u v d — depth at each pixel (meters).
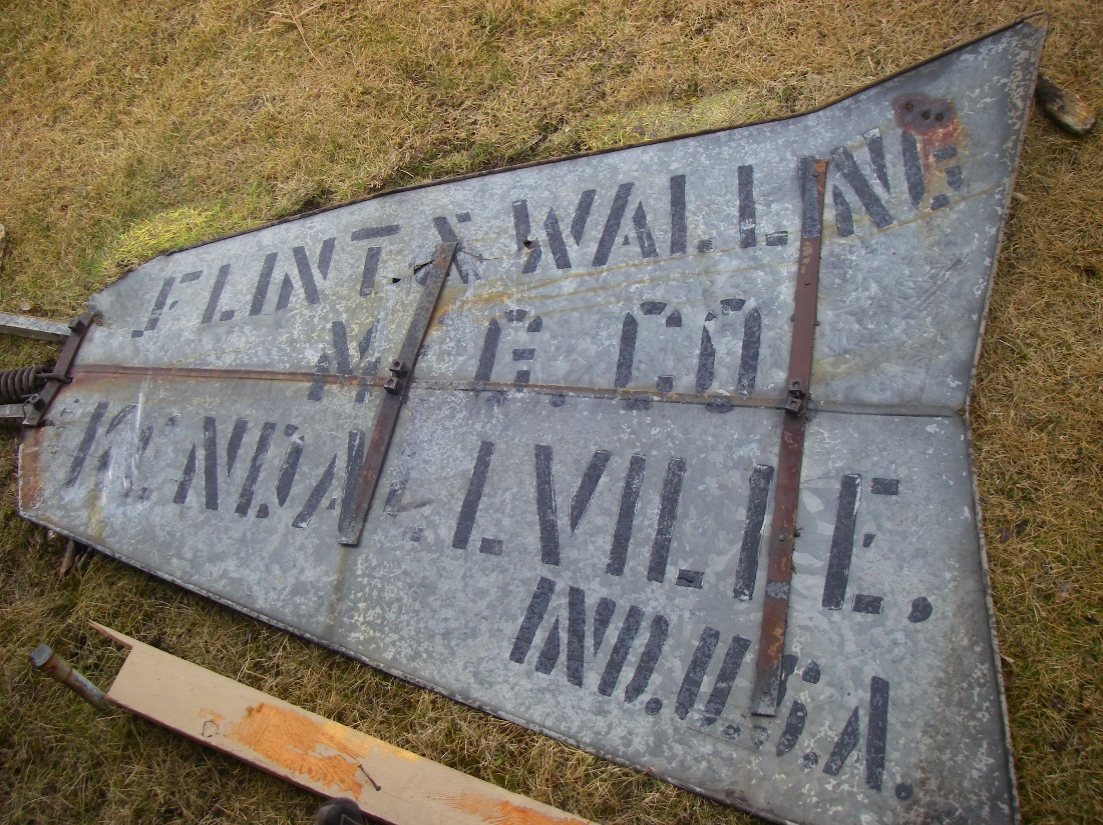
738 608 1.05
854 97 1.26
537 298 1.30
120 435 1.46
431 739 1.13
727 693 1.03
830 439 1.09
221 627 1.29
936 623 0.99
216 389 1.43
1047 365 1.17
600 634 1.10
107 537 1.38
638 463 1.15
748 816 1.00
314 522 1.28
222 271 1.56
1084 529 1.08
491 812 1.03
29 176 1.85
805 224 1.21
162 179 1.76
